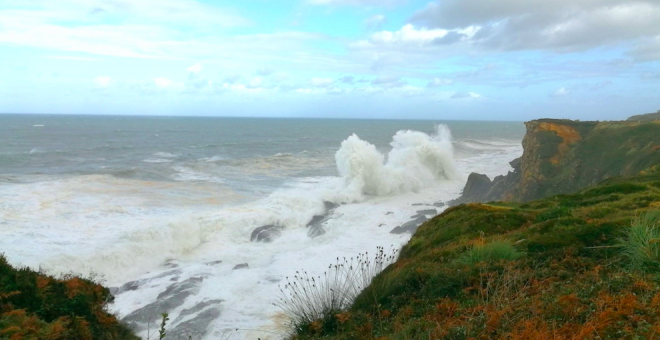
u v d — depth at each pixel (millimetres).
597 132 35906
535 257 7809
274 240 23062
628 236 7344
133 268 19438
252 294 15922
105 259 18906
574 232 8750
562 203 15156
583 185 30938
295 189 36156
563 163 34188
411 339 5348
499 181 38125
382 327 6332
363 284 9398
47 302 6680
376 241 22281
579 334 4270
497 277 6824
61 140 79125
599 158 32094
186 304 15367
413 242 13766
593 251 7602
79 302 7055
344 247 21344
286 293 15586
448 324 5336
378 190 35594
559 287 6074
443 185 40781
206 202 30531
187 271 18812
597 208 11641
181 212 27141
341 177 41062
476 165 53562
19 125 126062
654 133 31078
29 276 7066
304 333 7539
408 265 9195
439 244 12414
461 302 6508
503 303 5629
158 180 38031
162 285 17281
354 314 7098
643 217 8367
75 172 39719
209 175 42438
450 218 15141
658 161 26406
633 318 4379
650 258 6230
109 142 77438
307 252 20797
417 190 38000
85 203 27812
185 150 66875
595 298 5160
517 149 77312
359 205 31766
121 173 39219
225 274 18250
